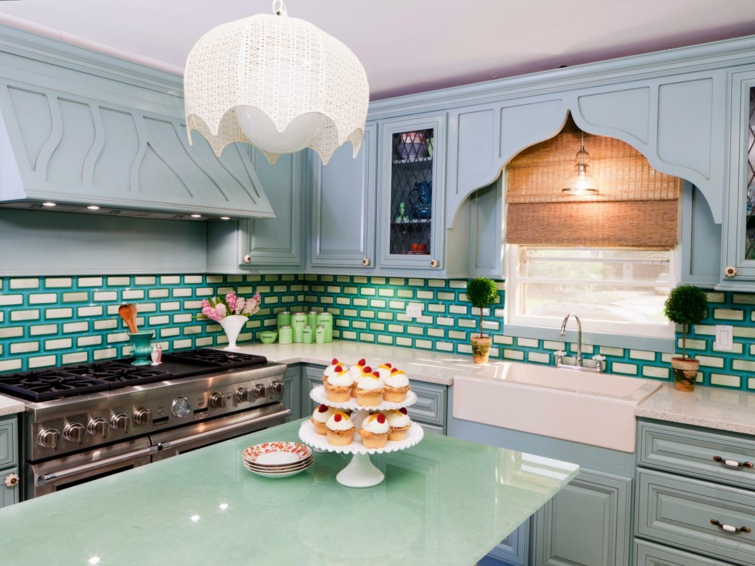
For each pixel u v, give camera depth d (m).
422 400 3.11
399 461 1.89
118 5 2.41
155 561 1.22
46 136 2.48
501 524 1.44
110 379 2.71
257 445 1.87
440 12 2.46
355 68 1.50
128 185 2.69
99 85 2.74
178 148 3.03
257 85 1.37
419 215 3.45
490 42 2.79
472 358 3.59
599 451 2.56
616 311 3.28
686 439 2.35
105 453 2.48
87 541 1.31
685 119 2.63
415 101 3.43
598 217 3.18
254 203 3.31
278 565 1.21
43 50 2.53
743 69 2.49
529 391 2.75
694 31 2.63
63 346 2.99
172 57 3.00
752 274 2.47
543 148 3.35
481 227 3.54
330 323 4.15
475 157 3.24
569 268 3.42
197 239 3.62
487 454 1.97
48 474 2.28
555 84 2.96
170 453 2.71
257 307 3.75
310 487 1.65
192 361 3.21
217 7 2.43
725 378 2.85
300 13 2.48
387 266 3.58
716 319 2.87
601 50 2.88
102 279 3.15
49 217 2.90
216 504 1.52
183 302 3.57
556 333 3.35
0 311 2.75
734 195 2.51
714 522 2.28
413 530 1.39
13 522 1.41
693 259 2.83
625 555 2.49
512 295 3.58
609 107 2.83
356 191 3.71
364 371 1.77
